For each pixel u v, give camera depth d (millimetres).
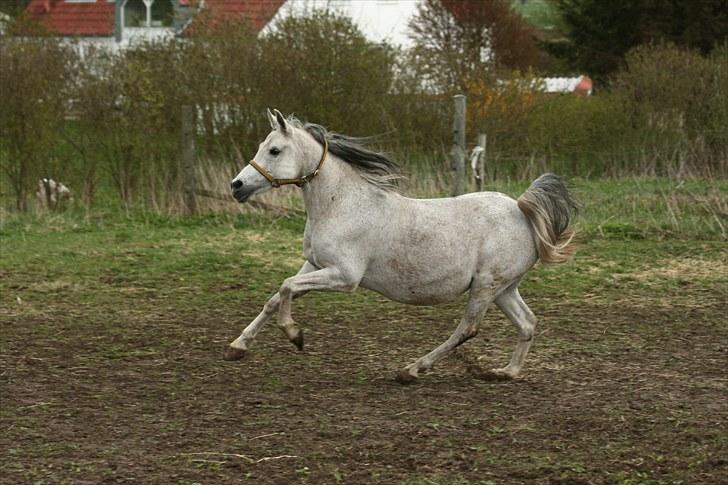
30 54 19391
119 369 10203
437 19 40156
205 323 12234
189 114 19375
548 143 23094
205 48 20625
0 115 19016
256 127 20406
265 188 9211
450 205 9484
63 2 52062
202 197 19453
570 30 39906
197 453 7742
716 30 35906
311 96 20422
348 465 7512
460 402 9109
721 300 13484
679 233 17484
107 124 19734
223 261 15594
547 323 12250
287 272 15125
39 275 14750
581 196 19812
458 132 18484
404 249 9273
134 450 7816
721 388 9570
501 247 9406
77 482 7168
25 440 8039
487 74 23344
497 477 7293
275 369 10211
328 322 12258
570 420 8555
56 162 19875
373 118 20797
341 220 9211
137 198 19859
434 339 11477
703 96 22906
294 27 20766
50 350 10930
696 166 21922
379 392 9422
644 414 8742
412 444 7953
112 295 13680
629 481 7223
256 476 7297
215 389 9492
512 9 40844
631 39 37969
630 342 11367
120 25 50031
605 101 23891
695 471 7438
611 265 15445
